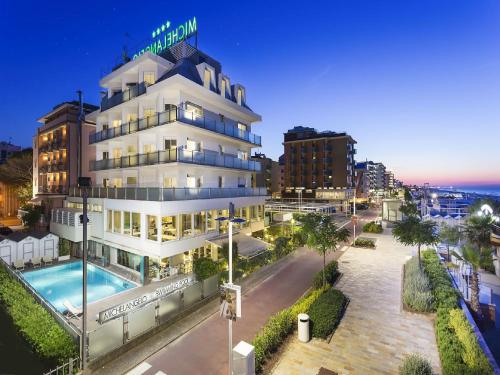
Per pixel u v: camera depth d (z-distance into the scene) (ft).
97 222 79.51
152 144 80.43
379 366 32.12
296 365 32.30
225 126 87.61
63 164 124.57
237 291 28.48
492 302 57.52
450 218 113.50
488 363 27.78
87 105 128.36
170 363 33.45
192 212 69.72
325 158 255.50
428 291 48.44
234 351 28.53
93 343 32.86
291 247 86.12
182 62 82.94
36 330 35.45
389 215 154.71
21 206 156.46
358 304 48.88
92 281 67.56
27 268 74.28
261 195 102.12
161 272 66.23
